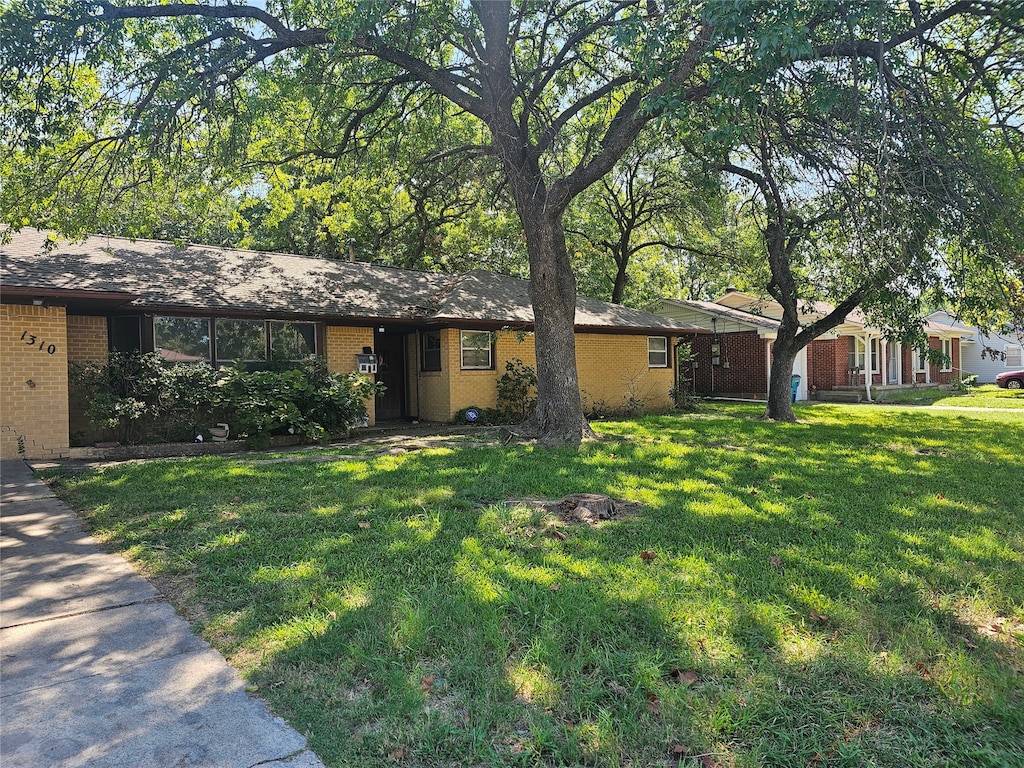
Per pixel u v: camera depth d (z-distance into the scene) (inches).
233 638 134.3
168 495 269.0
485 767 93.4
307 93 454.3
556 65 454.9
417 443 455.2
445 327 616.1
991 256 249.0
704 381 1034.7
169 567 177.9
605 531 209.8
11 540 206.5
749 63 259.1
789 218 469.1
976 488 281.4
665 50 292.4
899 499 258.7
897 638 133.3
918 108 264.1
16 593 159.8
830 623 140.4
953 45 309.3
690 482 292.7
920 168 256.5
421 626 134.8
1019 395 964.6
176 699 110.2
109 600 155.4
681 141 384.5
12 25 338.6
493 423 624.4
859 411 738.8
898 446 429.4
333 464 350.0
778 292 644.7
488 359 645.9
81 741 97.7
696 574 168.4
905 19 289.0
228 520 227.9
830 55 289.0
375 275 674.2
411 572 169.8
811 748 96.7
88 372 421.4
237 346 523.8
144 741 97.7
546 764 93.7
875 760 94.0
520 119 470.0
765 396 957.2
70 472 333.1
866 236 273.4
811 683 115.0
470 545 191.6
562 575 167.2
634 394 759.1
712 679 116.4
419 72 445.1
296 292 561.0
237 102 452.8
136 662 123.6
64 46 360.5
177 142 439.8
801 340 630.5
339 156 530.6
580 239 924.0
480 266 1033.5
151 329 481.7
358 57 456.4
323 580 165.0
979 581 165.5
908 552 188.1
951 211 257.3
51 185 410.6
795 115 303.1
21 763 92.0
